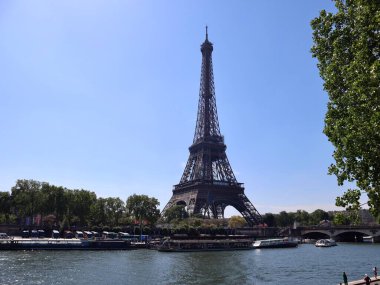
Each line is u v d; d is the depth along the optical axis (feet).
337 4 160.25
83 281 296.92
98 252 547.90
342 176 150.71
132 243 641.81
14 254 478.18
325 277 333.01
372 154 135.95
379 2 134.72
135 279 311.27
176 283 297.94
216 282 304.50
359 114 138.31
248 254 565.12
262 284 297.33
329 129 155.33
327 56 160.97
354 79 136.05
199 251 616.39
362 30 140.36
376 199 139.64
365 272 361.92
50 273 328.29
